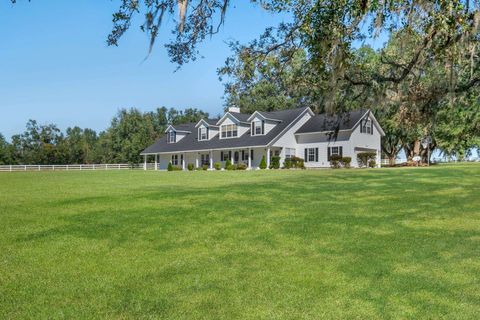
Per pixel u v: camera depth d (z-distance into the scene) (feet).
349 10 20.61
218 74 26.25
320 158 122.01
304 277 18.63
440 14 19.42
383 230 26.73
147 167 175.42
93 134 303.68
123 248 23.54
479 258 20.54
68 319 14.98
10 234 26.30
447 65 25.75
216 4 24.18
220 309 15.64
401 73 32.22
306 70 27.12
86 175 92.22
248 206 35.19
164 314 15.29
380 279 18.13
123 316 15.16
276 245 23.73
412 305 15.60
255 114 129.80
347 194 43.19
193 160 147.95
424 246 22.80
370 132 122.52
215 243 24.35
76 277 19.08
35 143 224.53
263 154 130.00
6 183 64.95
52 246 23.88
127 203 37.04
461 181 54.19
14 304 16.20
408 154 156.87
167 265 20.63
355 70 29.04
